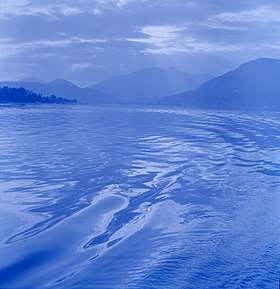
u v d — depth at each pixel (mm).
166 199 9891
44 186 11102
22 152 17516
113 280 5555
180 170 13625
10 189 10734
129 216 8484
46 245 6832
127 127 33312
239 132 29734
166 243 6922
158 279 5547
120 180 11945
